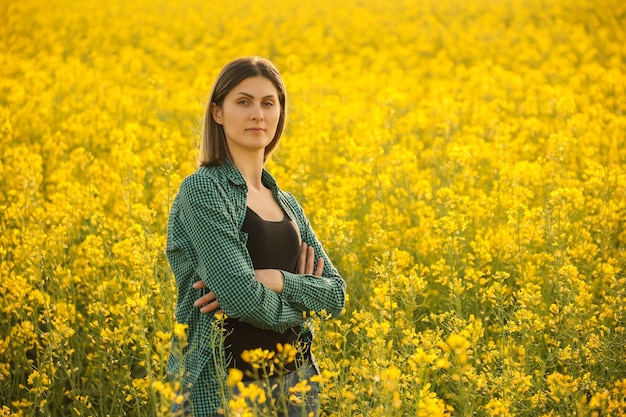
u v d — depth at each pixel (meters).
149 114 11.68
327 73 14.86
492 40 22.20
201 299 3.43
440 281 5.31
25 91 13.12
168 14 28.25
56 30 23.64
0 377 4.65
